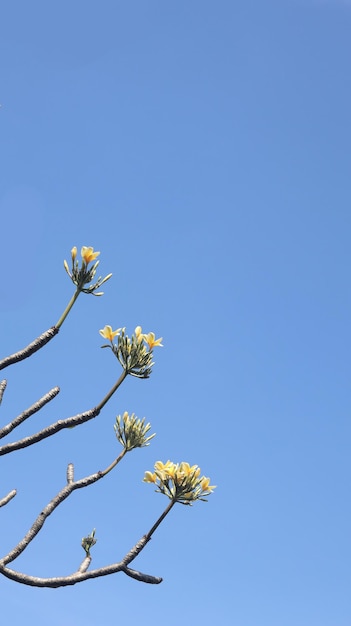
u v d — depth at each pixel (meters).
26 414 4.55
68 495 4.88
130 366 4.70
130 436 5.05
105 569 4.95
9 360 4.36
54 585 4.81
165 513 5.06
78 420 4.59
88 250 4.44
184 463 5.09
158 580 5.05
